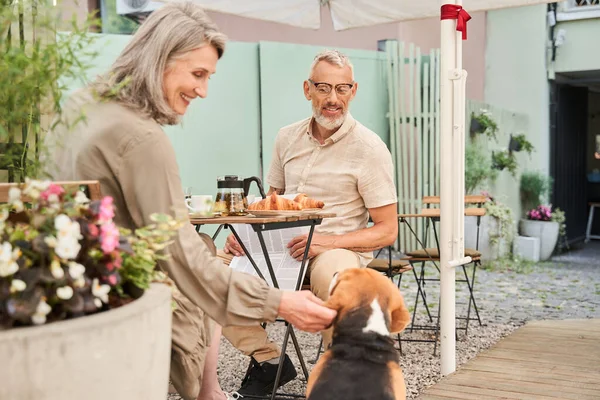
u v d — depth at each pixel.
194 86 2.25
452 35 3.58
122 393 1.49
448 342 3.67
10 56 1.72
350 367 2.02
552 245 9.08
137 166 2.05
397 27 9.62
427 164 8.77
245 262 3.36
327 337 3.15
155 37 2.18
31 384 1.36
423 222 8.70
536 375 3.36
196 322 2.30
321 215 2.96
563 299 6.54
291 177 3.81
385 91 8.81
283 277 3.23
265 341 3.42
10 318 1.45
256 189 7.71
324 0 5.84
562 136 10.22
